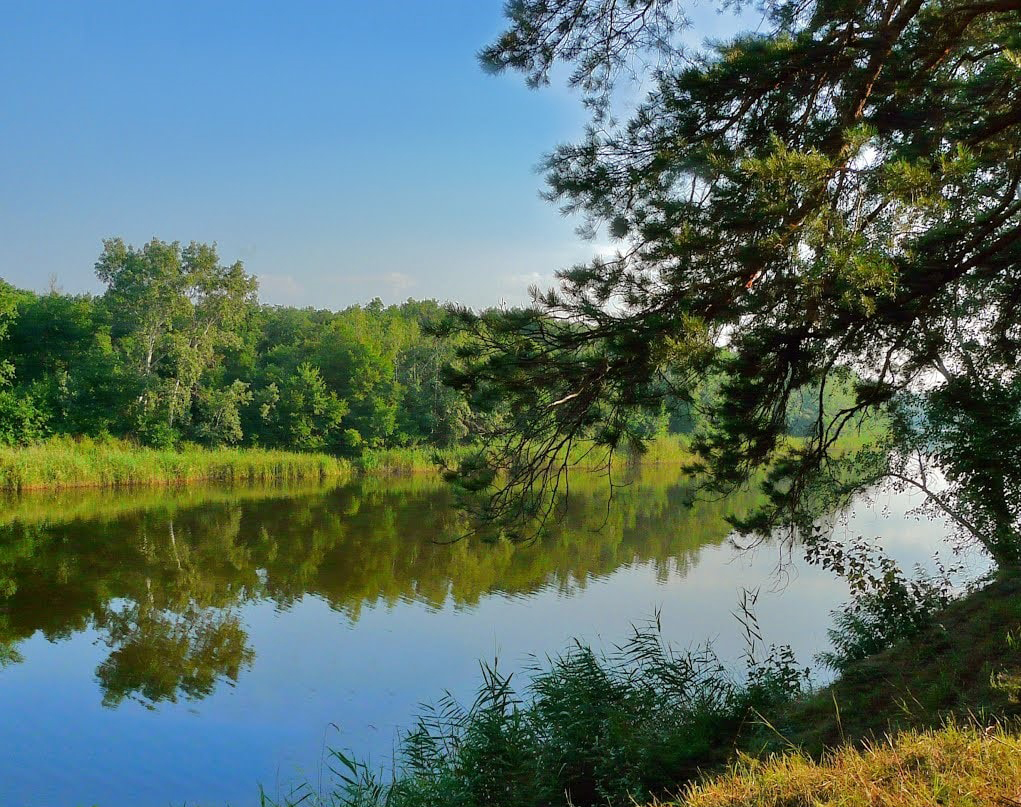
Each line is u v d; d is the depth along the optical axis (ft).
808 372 25.71
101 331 187.42
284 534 97.35
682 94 24.50
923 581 37.83
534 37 25.82
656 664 34.47
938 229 22.52
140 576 74.59
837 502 42.14
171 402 176.55
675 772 23.47
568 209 26.40
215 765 36.17
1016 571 35.09
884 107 24.34
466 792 24.32
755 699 27.99
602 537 98.94
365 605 65.21
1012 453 36.37
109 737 39.45
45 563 79.00
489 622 59.57
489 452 27.91
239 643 55.16
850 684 26.91
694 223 23.91
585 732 26.20
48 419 157.79
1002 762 12.64
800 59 23.61
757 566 79.30
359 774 34.88
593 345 24.71
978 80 23.29
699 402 26.91
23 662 51.08
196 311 202.69
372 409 208.13
